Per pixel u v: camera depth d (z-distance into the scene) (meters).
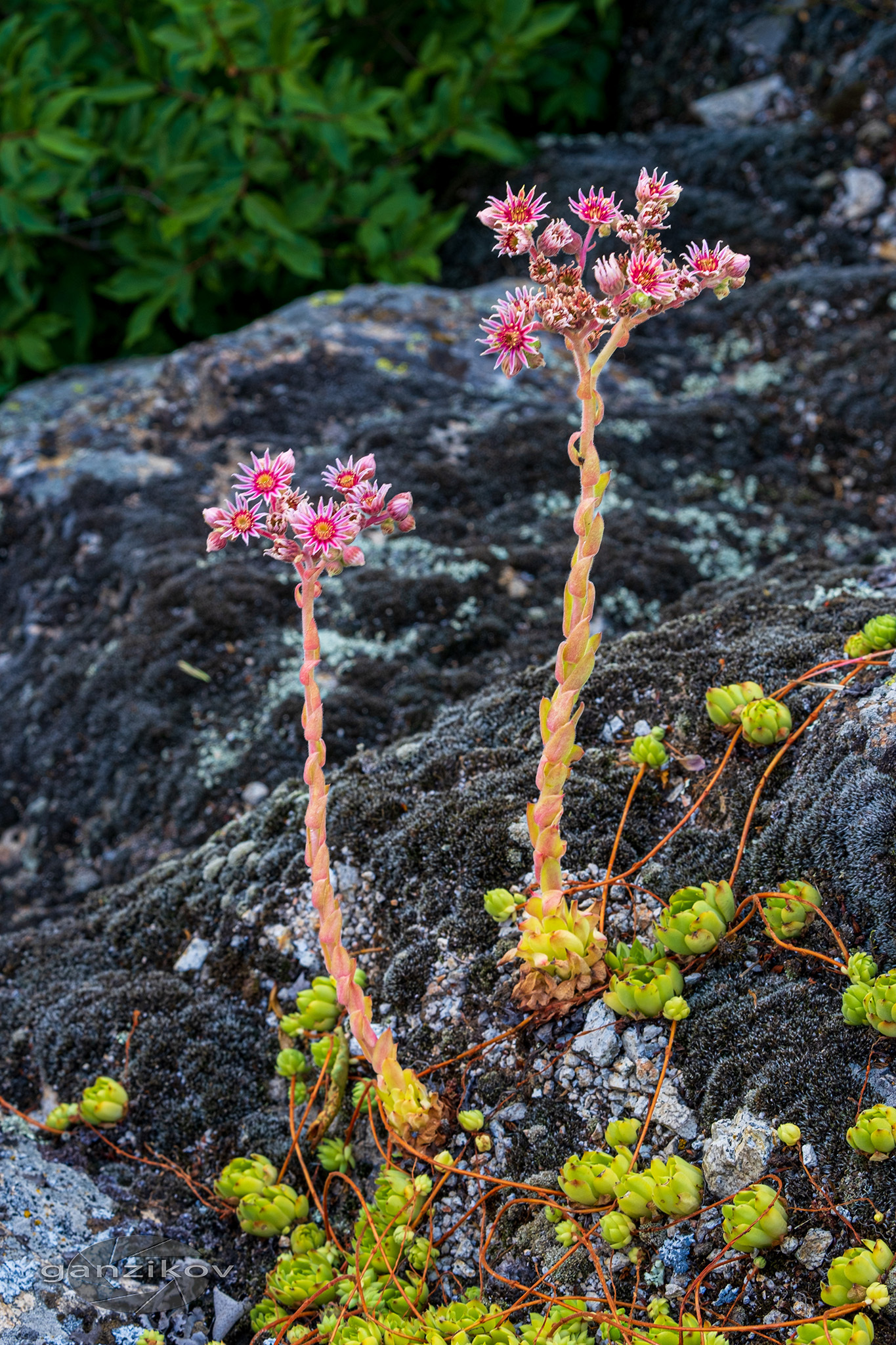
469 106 5.80
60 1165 2.47
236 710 3.60
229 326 5.95
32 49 4.83
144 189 5.35
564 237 1.77
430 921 2.52
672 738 2.64
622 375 5.04
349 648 3.67
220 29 4.63
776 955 2.17
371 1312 2.04
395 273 5.70
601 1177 1.93
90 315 5.63
